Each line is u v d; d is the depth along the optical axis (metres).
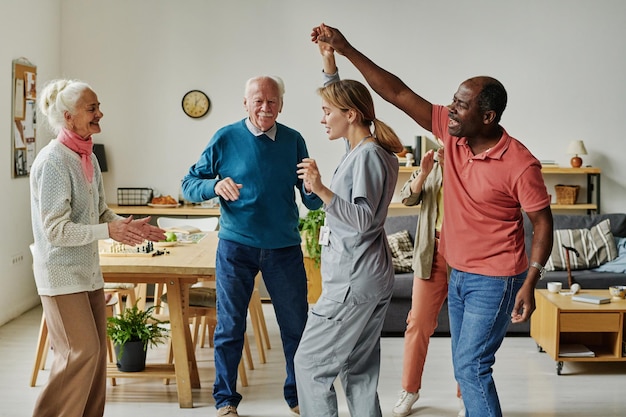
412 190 4.24
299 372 3.52
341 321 3.42
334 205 3.23
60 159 3.43
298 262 4.16
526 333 6.22
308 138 7.54
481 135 3.18
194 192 4.01
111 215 3.85
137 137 7.54
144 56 7.48
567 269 6.44
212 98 7.51
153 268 4.20
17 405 4.39
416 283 4.34
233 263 4.05
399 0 7.43
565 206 7.32
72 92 3.46
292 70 7.49
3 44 6.14
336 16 7.45
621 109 7.46
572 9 7.40
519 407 4.51
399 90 3.41
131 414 4.25
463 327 3.30
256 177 4.03
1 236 6.23
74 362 3.47
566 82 7.45
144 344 4.55
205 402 4.46
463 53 7.45
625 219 6.87
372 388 3.63
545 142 7.50
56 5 7.32
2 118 6.18
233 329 4.09
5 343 5.73
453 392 4.77
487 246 3.21
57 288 3.44
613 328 5.09
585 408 4.50
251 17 7.45
